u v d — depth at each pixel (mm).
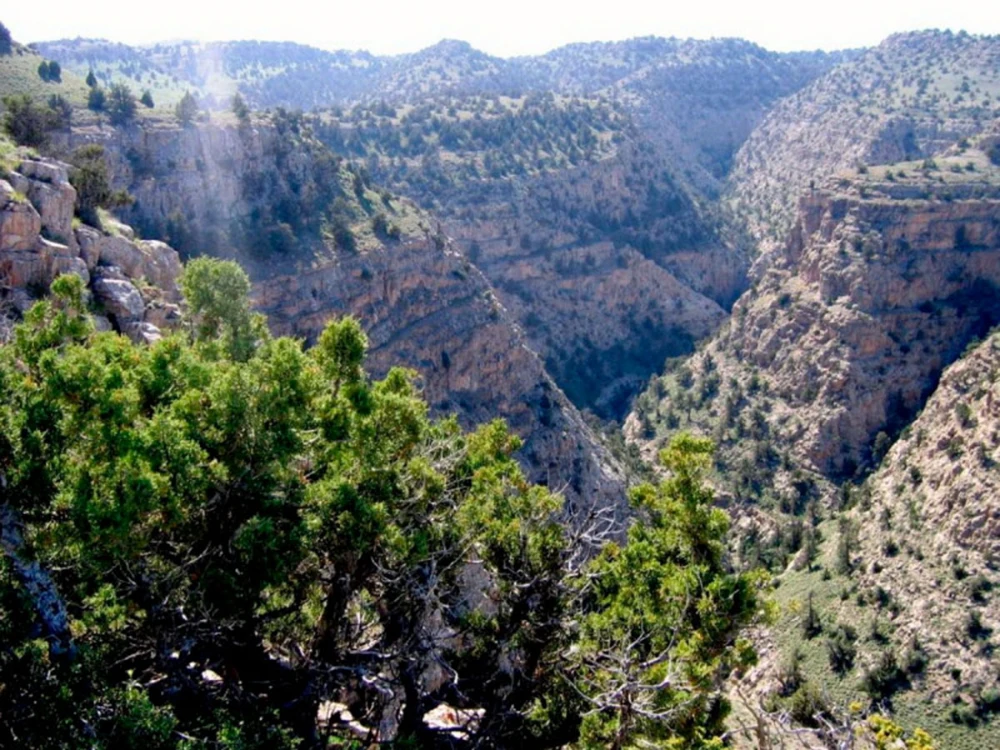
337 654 23438
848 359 122438
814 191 144625
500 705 24672
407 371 27500
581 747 24766
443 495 25297
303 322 90125
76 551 18609
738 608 26578
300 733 22000
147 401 21766
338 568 22984
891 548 77188
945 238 127688
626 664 23562
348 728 25625
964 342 124000
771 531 106625
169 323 44531
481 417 101875
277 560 20266
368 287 96688
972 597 66688
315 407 23562
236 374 21109
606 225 195250
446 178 180625
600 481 102688
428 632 25312
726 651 27984
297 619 25594
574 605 28875
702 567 27172
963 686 61750
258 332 37688
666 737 25594
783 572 91000
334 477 22172
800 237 147875
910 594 70938
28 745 17109
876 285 125875
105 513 17375
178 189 91188
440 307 104312
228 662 23078
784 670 68938
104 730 18094
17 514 17984
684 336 185000
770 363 135625
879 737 29859
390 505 23312
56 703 17266
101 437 18500
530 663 26359
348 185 108125
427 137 191750
